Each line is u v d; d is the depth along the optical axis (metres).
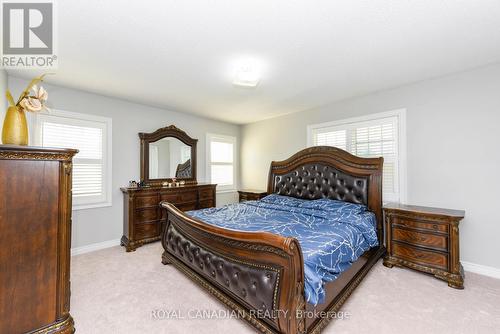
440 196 2.76
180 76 2.69
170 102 3.75
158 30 1.78
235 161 5.44
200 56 2.21
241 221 2.48
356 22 1.69
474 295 2.08
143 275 2.51
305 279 1.46
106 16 1.61
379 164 2.99
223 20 1.66
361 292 2.14
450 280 2.24
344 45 2.02
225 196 5.23
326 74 2.65
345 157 3.30
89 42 1.95
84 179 3.25
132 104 3.75
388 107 3.17
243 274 1.66
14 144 1.47
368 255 2.53
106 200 3.44
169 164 4.17
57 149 1.53
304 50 2.10
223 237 1.78
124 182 3.66
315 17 1.63
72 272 2.58
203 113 4.46
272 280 1.46
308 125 4.13
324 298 1.55
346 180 3.24
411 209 2.62
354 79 2.80
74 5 1.49
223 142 5.21
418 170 2.92
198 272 2.21
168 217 2.74
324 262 1.63
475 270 2.53
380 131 3.25
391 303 1.96
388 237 2.74
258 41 1.95
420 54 2.19
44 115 2.91
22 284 1.43
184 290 2.20
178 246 2.47
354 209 2.78
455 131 2.66
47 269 1.52
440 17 1.63
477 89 2.52
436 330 1.64
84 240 3.25
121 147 3.62
